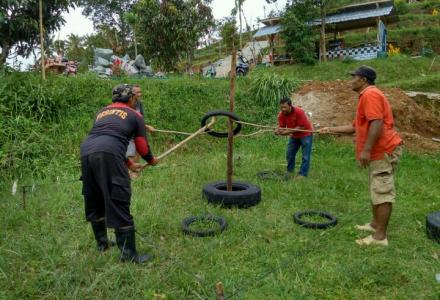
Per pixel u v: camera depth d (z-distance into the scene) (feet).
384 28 78.74
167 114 35.99
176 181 23.82
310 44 70.38
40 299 11.72
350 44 86.48
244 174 26.11
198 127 35.94
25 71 35.29
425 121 39.91
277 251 14.97
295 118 24.44
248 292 12.05
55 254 14.16
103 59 53.78
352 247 15.37
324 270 13.38
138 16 57.82
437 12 104.83
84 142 13.83
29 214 18.06
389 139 15.03
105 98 34.76
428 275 13.08
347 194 22.12
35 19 38.09
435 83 53.57
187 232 16.35
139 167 15.66
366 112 14.79
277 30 75.20
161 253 14.48
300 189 22.65
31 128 28.58
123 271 12.94
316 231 16.98
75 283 12.48
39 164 25.64
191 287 12.32
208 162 28.63
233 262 14.16
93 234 16.10
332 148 33.30
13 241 15.20
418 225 17.60
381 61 68.69
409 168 27.58
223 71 86.12
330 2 72.59
